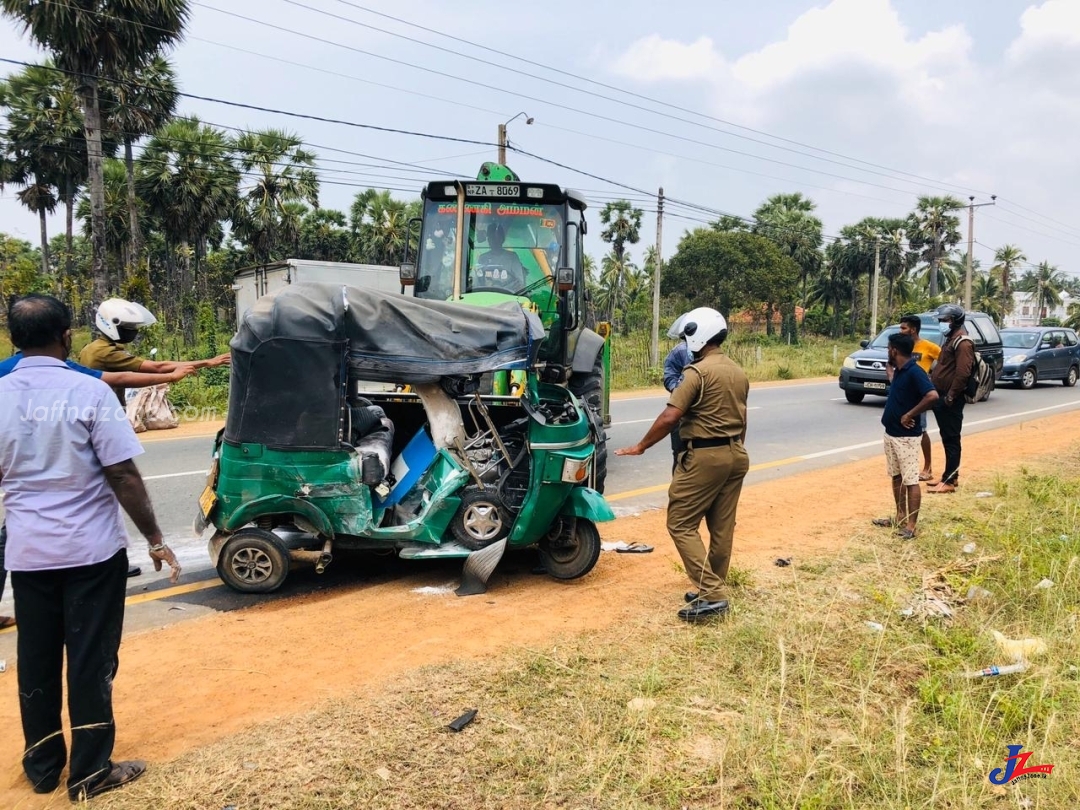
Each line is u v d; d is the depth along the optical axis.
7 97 35.19
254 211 38.25
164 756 3.48
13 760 3.53
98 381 3.19
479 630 4.90
